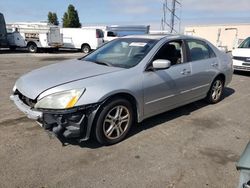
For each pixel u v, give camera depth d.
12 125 4.27
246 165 1.73
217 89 5.71
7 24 22.25
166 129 4.28
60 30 22.34
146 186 2.82
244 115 5.07
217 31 29.56
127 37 4.90
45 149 3.52
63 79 3.49
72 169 3.09
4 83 7.53
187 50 4.75
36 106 3.28
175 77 4.36
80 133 3.31
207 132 4.22
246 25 27.12
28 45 21.25
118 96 3.62
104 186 2.81
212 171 3.12
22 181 2.85
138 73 3.83
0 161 3.20
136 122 4.35
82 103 3.24
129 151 3.54
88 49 23.00
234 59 9.77
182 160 3.35
